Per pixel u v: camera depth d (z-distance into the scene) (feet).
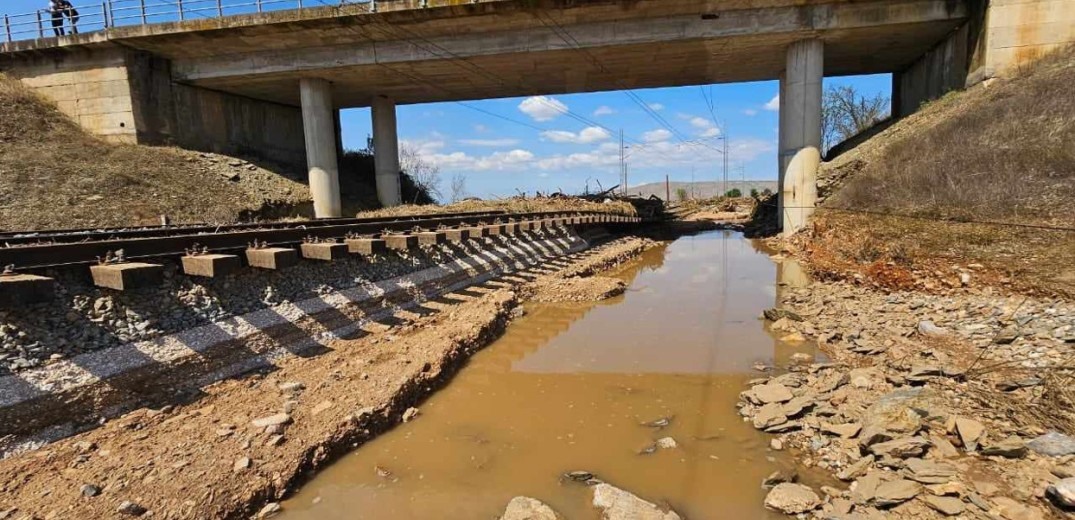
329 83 91.91
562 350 30.68
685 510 15.29
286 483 15.96
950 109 68.39
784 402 21.53
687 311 40.09
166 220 48.42
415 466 17.84
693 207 198.39
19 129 71.82
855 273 43.52
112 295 19.92
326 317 28.07
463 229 43.19
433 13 73.92
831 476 16.70
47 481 14.39
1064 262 30.68
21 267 17.47
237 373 22.18
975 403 19.13
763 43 79.15
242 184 84.23
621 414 21.91
